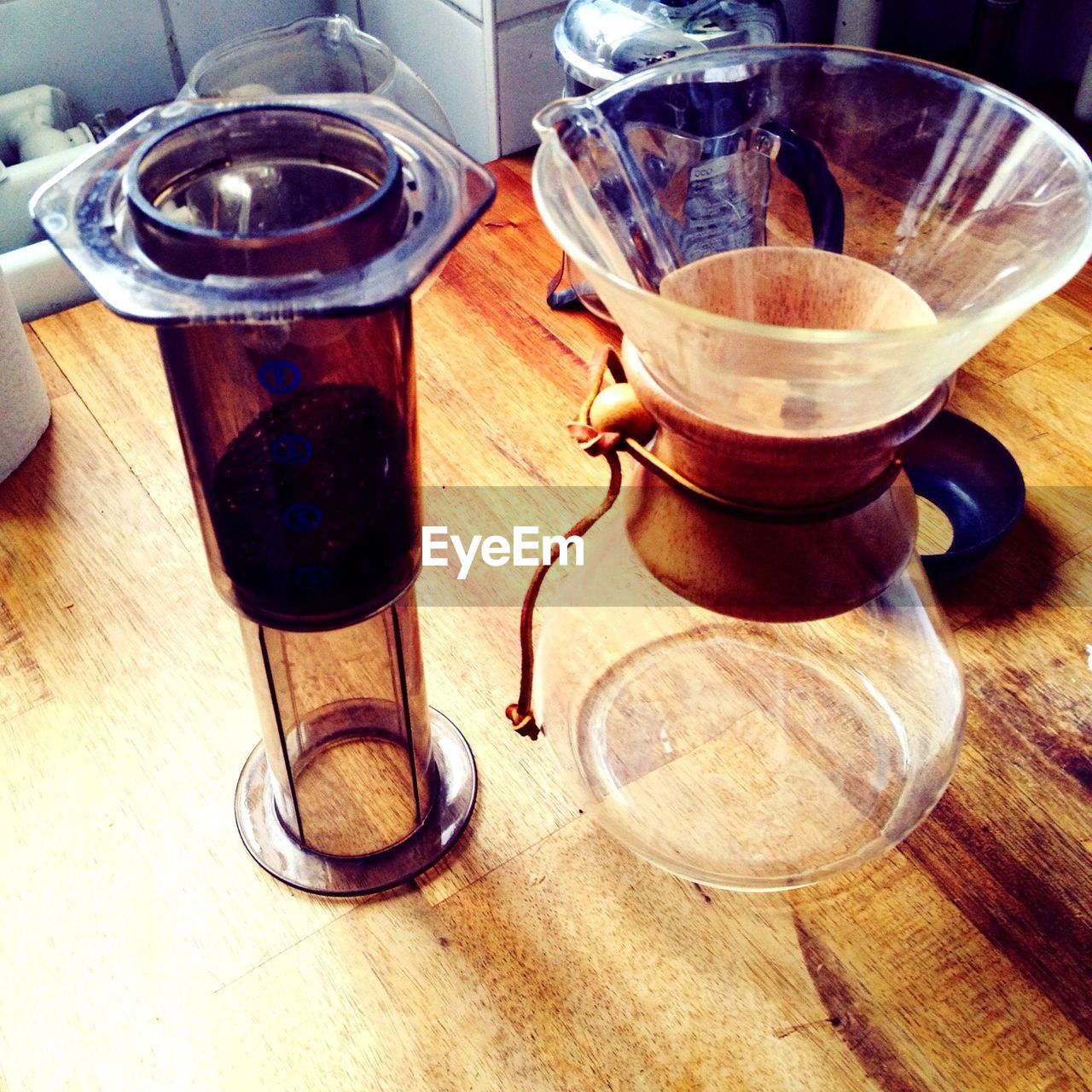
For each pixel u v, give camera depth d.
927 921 0.44
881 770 0.43
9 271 0.66
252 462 0.34
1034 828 0.46
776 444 0.32
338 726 0.49
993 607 0.53
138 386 0.63
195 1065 0.41
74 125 0.86
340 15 0.90
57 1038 0.42
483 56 0.75
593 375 0.38
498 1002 0.43
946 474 0.58
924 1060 0.41
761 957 0.43
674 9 0.60
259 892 0.46
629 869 0.46
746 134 0.43
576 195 0.36
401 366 0.35
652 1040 0.42
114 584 0.55
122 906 0.45
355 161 0.33
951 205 0.39
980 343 0.32
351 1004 0.43
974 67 0.83
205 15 0.87
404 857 0.46
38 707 0.51
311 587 0.37
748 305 0.37
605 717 0.45
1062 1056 0.41
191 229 0.30
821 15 0.87
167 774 0.49
